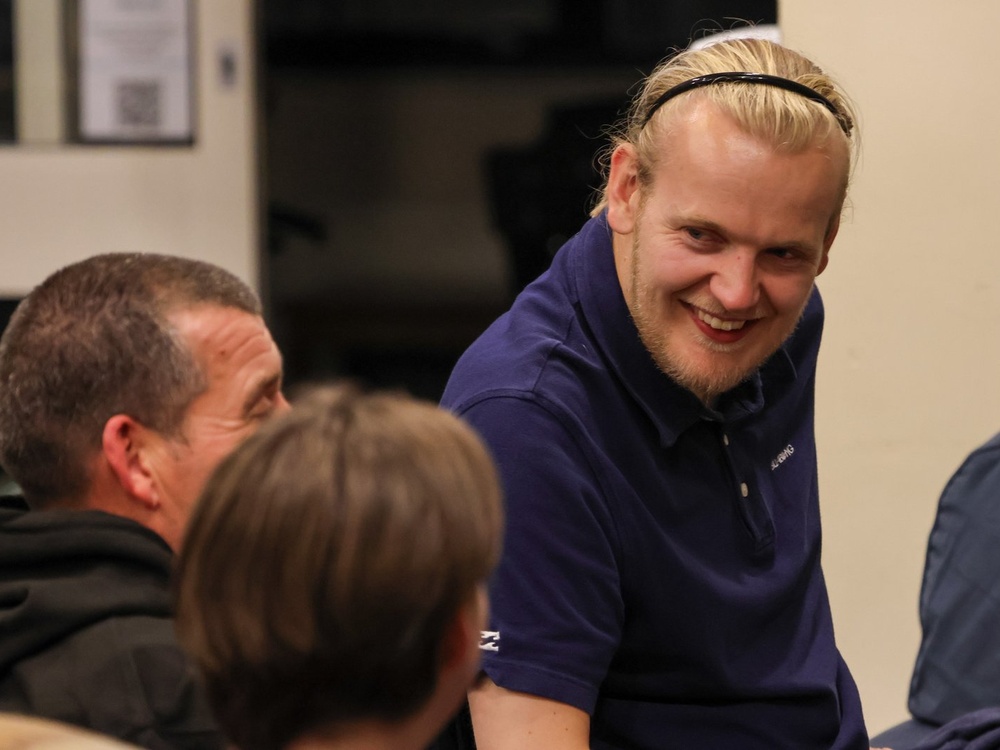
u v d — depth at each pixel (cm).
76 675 250
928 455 562
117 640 253
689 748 328
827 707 348
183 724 248
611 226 317
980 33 540
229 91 863
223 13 857
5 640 253
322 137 1277
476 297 1292
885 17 542
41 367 275
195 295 284
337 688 176
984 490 409
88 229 873
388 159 1280
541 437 298
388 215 1288
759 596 333
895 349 558
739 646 332
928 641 417
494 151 1269
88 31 859
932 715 414
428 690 182
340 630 172
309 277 1289
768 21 1185
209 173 869
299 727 179
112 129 866
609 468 309
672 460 323
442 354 1295
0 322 870
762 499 340
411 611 173
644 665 326
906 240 552
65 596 256
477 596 189
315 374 1285
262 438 182
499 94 1260
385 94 1270
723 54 305
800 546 354
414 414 187
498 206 1045
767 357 316
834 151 294
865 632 574
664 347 308
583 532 300
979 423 557
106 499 280
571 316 321
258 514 174
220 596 176
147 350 276
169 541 285
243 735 182
